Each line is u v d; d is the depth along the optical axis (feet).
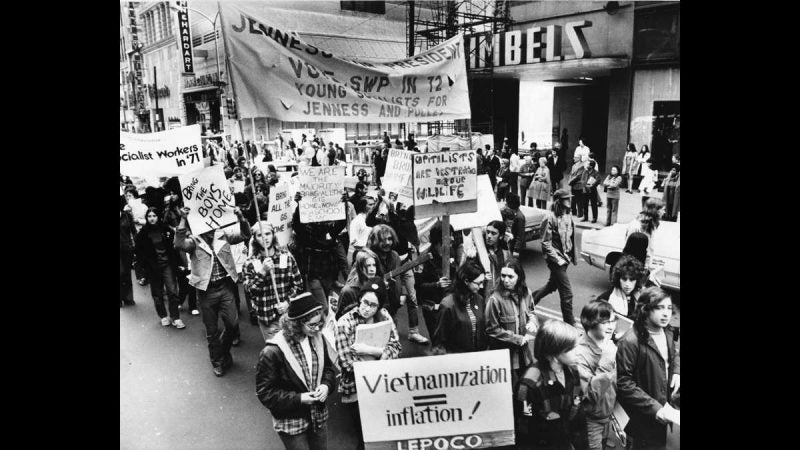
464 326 15.29
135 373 20.33
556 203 21.83
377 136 80.33
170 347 22.72
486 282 18.89
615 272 17.21
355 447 15.43
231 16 15.65
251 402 18.16
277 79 16.46
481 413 13.89
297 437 12.47
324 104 17.19
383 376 13.78
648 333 14.21
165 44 113.39
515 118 64.49
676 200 33.58
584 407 14.17
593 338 14.16
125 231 27.63
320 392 12.26
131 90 138.72
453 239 22.89
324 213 23.58
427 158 18.02
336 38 77.10
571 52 54.75
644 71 50.96
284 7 73.67
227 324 20.01
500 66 58.23
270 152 75.72
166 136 22.38
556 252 22.00
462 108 20.16
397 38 82.99
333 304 22.89
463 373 13.80
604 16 52.44
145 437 16.21
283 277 19.02
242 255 25.55
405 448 13.92
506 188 44.06
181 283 26.00
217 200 19.54
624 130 52.85
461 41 19.94
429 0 70.69
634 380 14.26
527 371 14.30
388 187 26.12
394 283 19.65
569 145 62.18
